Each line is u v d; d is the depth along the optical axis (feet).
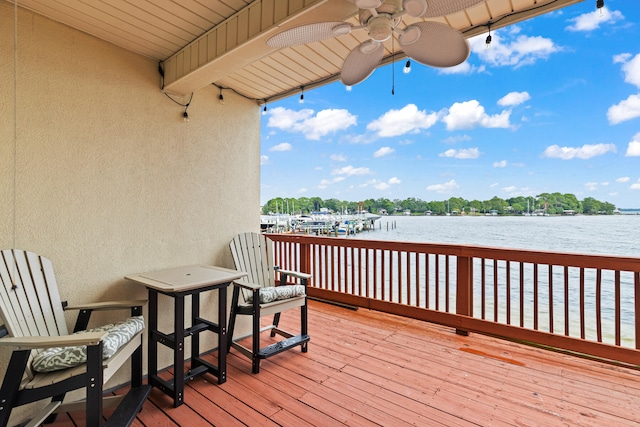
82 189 6.81
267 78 9.64
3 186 5.77
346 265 13.19
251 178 10.93
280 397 6.64
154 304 6.91
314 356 8.61
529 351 8.91
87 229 6.88
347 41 7.75
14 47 5.91
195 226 9.11
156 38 7.26
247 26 6.22
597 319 8.15
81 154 6.81
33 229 6.11
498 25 6.87
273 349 8.02
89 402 4.39
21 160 5.98
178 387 6.34
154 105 8.17
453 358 8.48
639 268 7.52
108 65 7.30
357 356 8.61
